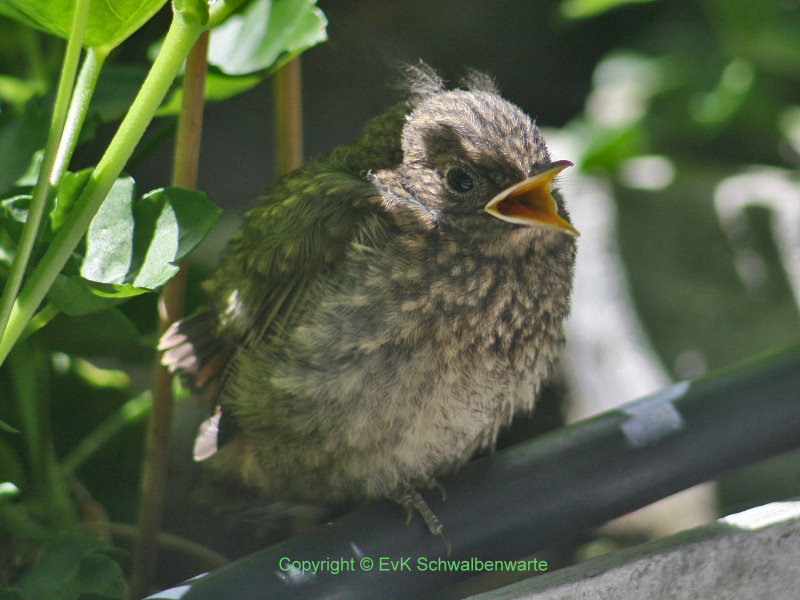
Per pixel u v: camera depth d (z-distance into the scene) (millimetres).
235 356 2035
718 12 2555
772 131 2613
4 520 2008
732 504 2137
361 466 2029
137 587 2023
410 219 2025
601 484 2000
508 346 2031
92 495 2051
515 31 2955
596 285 2182
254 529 2064
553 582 1978
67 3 1975
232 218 2176
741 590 1989
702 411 2006
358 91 2352
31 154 2004
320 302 2023
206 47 2004
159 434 2021
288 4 2020
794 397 2006
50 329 2020
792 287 2180
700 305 2176
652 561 1980
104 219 1981
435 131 2027
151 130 2119
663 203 2285
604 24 3068
